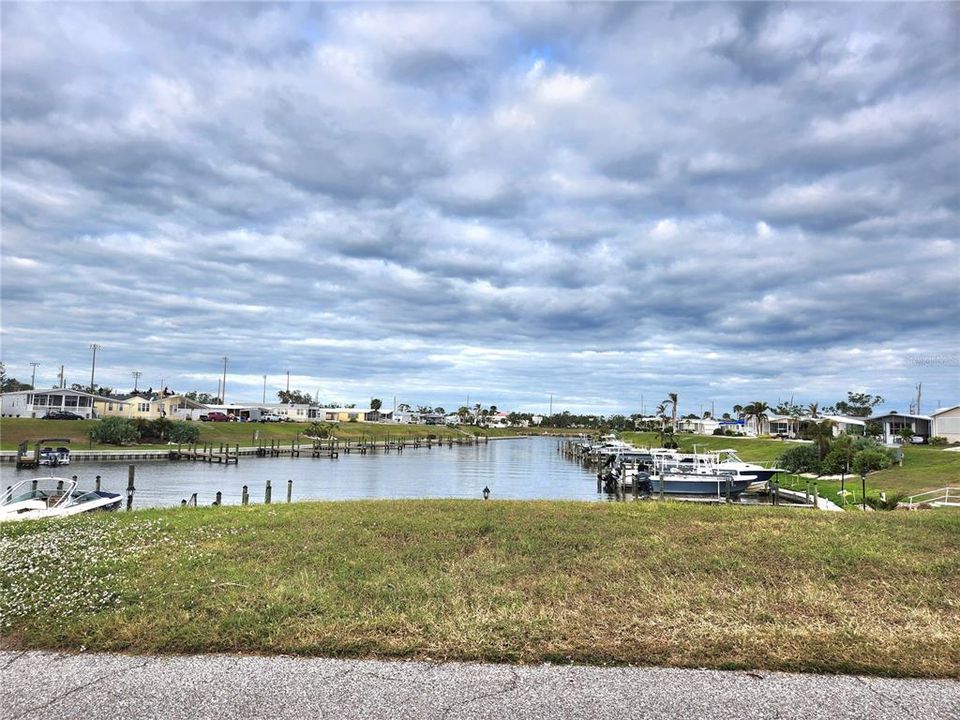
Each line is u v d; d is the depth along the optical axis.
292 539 10.33
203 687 4.98
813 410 101.75
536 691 4.93
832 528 11.36
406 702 4.73
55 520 12.28
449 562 9.05
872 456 41.31
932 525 11.73
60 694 4.88
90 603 7.04
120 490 38.97
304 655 5.66
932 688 5.05
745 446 78.94
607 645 5.84
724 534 10.78
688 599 7.34
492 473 61.31
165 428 77.69
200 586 7.66
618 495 38.78
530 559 9.20
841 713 4.62
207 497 36.72
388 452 92.00
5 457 55.72
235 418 119.44
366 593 7.47
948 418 69.06
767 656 5.59
